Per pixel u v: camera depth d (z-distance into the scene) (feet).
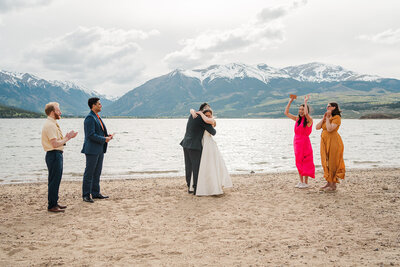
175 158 73.10
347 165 57.21
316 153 78.69
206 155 28.04
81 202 26.18
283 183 34.55
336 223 19.51
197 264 13.58
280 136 170.40
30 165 61.21
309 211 22.59
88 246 16.20
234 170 52.54
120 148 100.37
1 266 13.50
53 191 22.89
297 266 13.04
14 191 32.14
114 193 30.17
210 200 26.45
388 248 14.90
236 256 14.47
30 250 15.64
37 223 20.35
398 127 303.27
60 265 13.69
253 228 19.02
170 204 25.31
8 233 18.34
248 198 27.12
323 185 32.37
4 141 133.69
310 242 16.16
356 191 28.84
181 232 18.45
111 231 18.74
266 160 66.85
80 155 78.74
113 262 13.96
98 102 26.14
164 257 14.52
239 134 194.70
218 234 17.97
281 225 19.43
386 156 72.18
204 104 28.40
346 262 13.30
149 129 299.79
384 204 23.82
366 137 149.59
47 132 21.85
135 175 47.80
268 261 13.71
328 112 27.45
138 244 16.51
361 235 17.02
